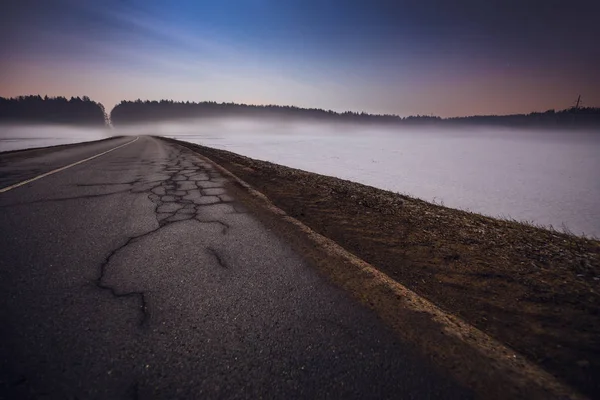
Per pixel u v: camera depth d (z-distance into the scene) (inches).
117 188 206.2
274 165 457.7
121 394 41.2
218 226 127.3
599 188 679.7
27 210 139.7
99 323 56.3
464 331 57.9
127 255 91.7
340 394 42.7
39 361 46.1
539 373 46.8
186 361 47.9
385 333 56.9
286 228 127.3
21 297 64.4
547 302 69.9
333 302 68.2
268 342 53.3
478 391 43.4
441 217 157.5
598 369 47.6
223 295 69.6
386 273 86.5
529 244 115.1
